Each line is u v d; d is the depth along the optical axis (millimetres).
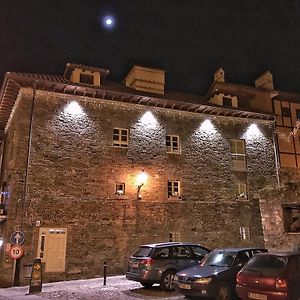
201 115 18922
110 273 15000
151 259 10555
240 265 8984
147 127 17469
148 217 16359
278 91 22688
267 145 20234
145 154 17078
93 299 9500
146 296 9773
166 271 10602
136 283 12430
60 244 14500
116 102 17094
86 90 16188
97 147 16172
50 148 15273
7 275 13352
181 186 17516
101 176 15914
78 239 14844
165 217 16703
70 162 15484
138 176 16609
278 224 13445
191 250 11367
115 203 15883
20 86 15344
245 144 19641
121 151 16609
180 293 9062
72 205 15070
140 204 16359
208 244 17234
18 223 13930
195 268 9375
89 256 14852
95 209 15445
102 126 16531
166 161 17453
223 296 8422
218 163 18609
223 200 18188
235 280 8672
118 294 10203
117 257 15289
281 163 21234
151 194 16703
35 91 15570
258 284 6996
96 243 15102
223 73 22266
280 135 21938
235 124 19719
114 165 16297
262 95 22516
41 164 14938
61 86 15750
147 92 19094
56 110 15797
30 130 15062
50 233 14430
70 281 13836
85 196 15398
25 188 14383
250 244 18172
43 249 14133
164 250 10922
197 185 17812
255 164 19531
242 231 18281
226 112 19266
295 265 6977
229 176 18688
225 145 19078
